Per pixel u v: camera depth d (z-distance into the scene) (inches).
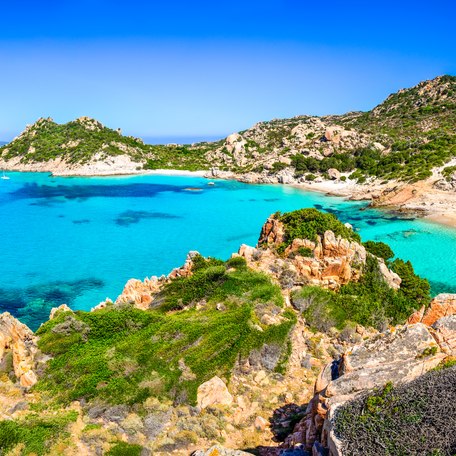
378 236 2849.4
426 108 7145.7
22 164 7303.2
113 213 3850.9
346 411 508.7
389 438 457.1
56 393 820.0
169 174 6619.1
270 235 1567.4
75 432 711.1
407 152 5113.2
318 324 1126.4
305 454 553.6
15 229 3253.0
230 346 932.6
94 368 856.3
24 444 665.6
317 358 998.4
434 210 3403.1
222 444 711.1
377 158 5418.3
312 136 6806.1
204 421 754.8
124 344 933.8
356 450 459.8
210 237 2999.5
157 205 4234.7
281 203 4249.5
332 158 5556.1
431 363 565.3
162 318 1045.8
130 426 727.7
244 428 756.0
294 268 1344.7
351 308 1192.8
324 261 1384.1
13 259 2501.2
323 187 4995.1
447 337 612.7
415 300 1478.8
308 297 1183.6
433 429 449.4
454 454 418.9
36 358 905.5
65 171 6624.0
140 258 2527.1
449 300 891.4
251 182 5689.0
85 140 7583.7
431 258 2383.1
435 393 486.6
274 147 7194.9
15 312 1786.4
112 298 1947.6
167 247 2758.4
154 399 791.7
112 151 7057.1
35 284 2105.1
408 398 490.9
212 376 864.3
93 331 981.2
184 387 817.5
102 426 737.0
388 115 7662.4
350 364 587.5
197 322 1020.5
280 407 824.3
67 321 982.4
